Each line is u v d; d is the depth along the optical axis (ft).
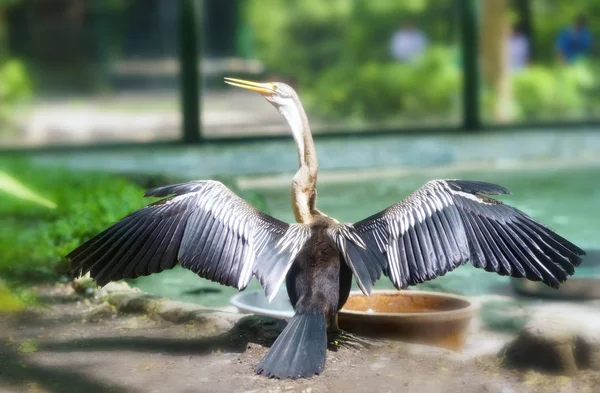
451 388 18.71
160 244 19.66
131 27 109.81
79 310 25.32
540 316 23.53
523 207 46.34
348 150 60.90
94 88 107.14
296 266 19.70
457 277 32.17
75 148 58.03
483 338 24.18
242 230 19.69
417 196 20.11
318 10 113.19
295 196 22.29
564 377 19.53
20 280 27.99
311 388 18.58
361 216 42.75
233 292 29.68
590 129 68.44
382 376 19.21
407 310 23.91
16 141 77.36
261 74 107.76
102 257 19.67
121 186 39.19
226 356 20.76
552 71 95.61
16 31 106.52
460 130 65.87
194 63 59.11
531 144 65.67
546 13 105.70
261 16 116.37
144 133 80.28
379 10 107.34
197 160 57.31
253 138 60.64
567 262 19.15
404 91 91.40
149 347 21.65
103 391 18.81
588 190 51.70
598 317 26.00
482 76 88.48
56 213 36.83
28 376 19.74
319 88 99.96
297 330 18.58
